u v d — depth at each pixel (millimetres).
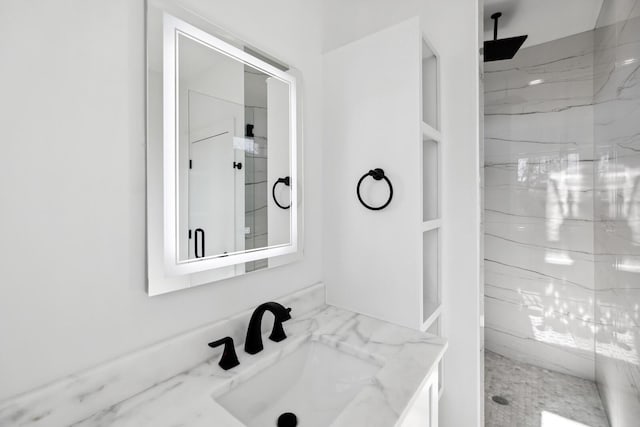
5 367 521
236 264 924
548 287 1403
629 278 958
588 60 1274
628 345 978
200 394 673
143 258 710
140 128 699
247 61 963
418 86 1026
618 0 1025
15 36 523
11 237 524
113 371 637
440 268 1216
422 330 1043
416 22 1024
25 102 536
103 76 635
